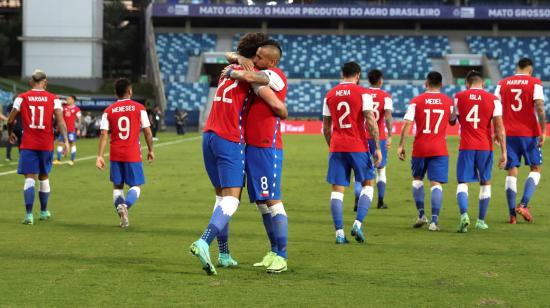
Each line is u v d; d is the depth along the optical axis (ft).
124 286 54.13
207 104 451.12
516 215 98.99
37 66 467.11
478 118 88.53
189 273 59.21
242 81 57.67
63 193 128.88
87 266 62.03
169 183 147.33
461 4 502.79
